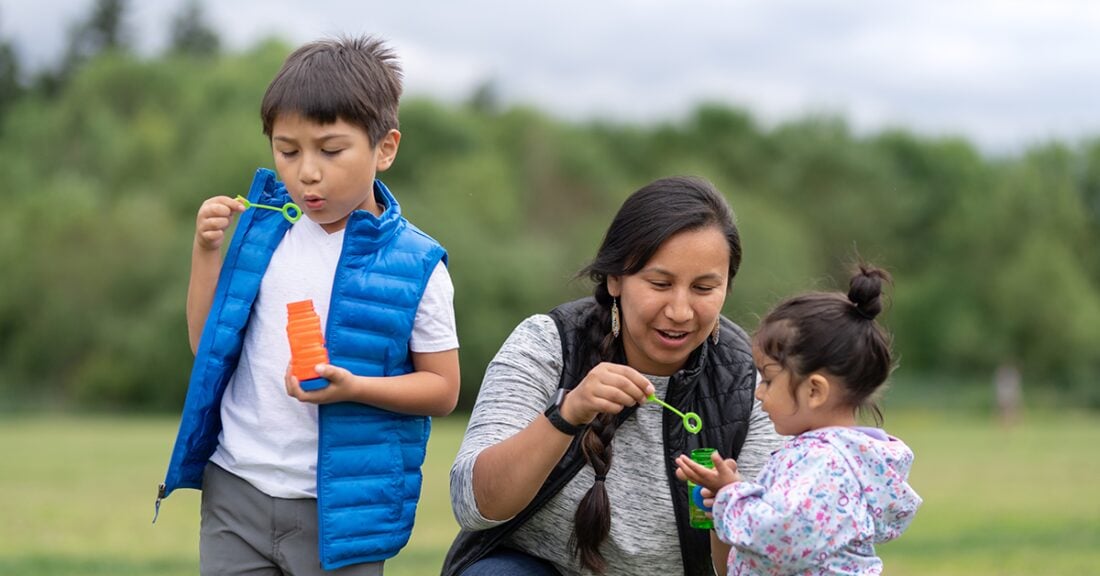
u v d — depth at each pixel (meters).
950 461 20.30
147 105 62.66
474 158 56.69
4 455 21.03
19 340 50.62
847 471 3.40
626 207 3.68
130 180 57.00
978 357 62.28
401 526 3.72
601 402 3.33
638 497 3.77
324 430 3.57
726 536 3.37
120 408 48.94
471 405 47.97
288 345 3.68
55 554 8.66
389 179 57.00
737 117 73.38
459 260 48.38
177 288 48.69
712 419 3.81
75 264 50.41
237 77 61.56
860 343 3.48
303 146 3.63
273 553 3.63
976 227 65.62
